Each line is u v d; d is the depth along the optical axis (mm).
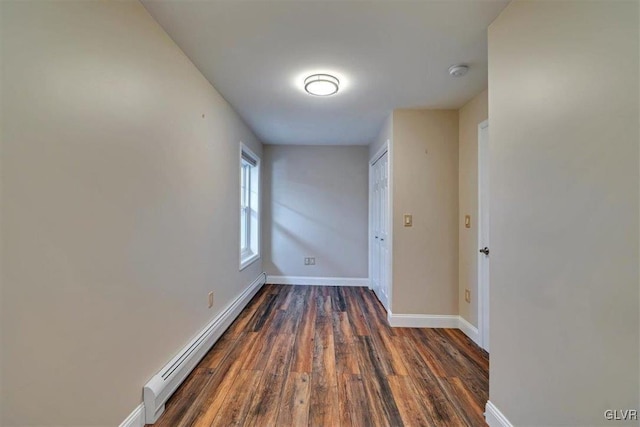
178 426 1550
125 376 1415
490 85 1604
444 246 3000
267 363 2203
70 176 1100
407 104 2859
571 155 1096
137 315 1508
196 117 2188
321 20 1619
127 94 1413
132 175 1456
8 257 896
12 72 896
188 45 1882
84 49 1158
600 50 982
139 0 1482
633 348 895
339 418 1621
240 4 1499
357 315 3307
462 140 2916
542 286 1239
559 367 1153
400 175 3004
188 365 2002
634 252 886
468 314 2795
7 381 903
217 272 2660
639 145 869
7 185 888
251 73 2248
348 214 4691
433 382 1981
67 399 1099
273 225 4699
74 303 1125
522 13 1359
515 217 1408
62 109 1064
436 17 1580
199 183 2252
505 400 1475
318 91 2422
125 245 1410
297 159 4691
